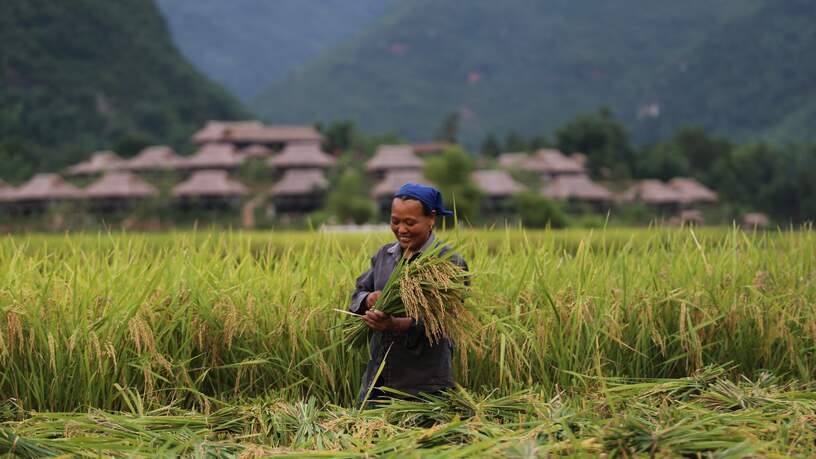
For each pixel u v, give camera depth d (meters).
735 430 3.29
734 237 5.86
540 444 3.34
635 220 104.50
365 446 3.35
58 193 99.44
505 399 4.00
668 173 146.25
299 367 4.80
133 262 5.29
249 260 5.41
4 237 5.81
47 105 197.38
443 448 3.30
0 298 4.64
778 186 128.00
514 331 4.66
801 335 5.08
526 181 115.62
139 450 3.47
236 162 124.38
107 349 4.42
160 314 4.79
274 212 108.94
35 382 4.40
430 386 3.98
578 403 4.01
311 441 3.54
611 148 151.38
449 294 3.69
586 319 4.80
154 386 4.57
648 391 4.12
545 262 5.28
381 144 154.50
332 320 4.85
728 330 5.07
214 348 4.73
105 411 4.39
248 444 3.55
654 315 5.03
